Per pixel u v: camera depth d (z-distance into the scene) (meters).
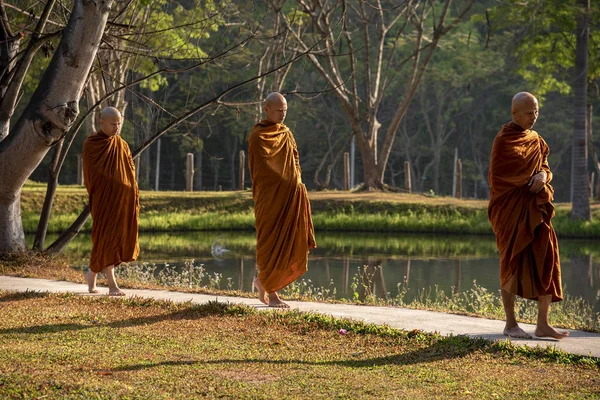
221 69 56.44
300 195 13.35
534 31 50.22
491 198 11.17
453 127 86.31
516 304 18.39
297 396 8.23
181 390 8.30
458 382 9.05
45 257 20.72
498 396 8.48
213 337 11.30
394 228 45.19
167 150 86.75
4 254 20.12
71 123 18.06
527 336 11.29
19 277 18.16
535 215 10.83
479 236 43.22
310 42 59.53
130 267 25.06
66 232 21.84
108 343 10.65
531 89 80.31
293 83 76.12
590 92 56.06
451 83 78.56
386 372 9.50
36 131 17.92
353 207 48.44
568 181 91.19
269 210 13.23
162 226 43.19
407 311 13.76
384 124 87.06
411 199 50.44
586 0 46.56
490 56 76.88
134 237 14.92
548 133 82.56
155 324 12.16
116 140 14.73
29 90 52.34
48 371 8.80
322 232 44.56
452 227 44.72
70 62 17.30
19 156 18.48
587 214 45.59
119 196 14.68
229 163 90.50
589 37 50.69
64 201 43.12
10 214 20.28
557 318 17.05
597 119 82.69
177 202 47.56
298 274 13.45
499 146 10.98
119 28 21.45
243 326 12.09
